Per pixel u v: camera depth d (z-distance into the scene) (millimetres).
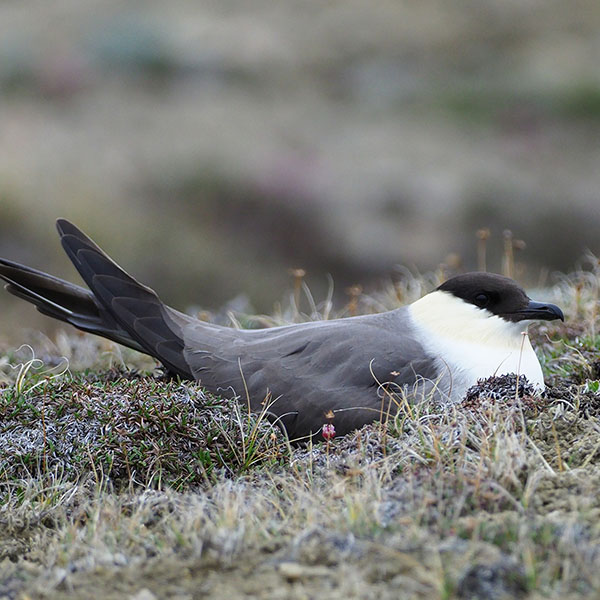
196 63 39719
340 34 43969
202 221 28438
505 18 45406
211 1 45375
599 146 35281
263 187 29688
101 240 26000
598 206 31203
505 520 6137
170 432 8484
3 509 7562
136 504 7371
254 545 6156
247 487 7527
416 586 5465
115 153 31422
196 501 7035
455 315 9695
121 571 6012
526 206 30656
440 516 6227
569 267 29156
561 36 43688
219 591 5680
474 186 31422
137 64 39031
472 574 5504
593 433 7633
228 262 26750
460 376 9461
